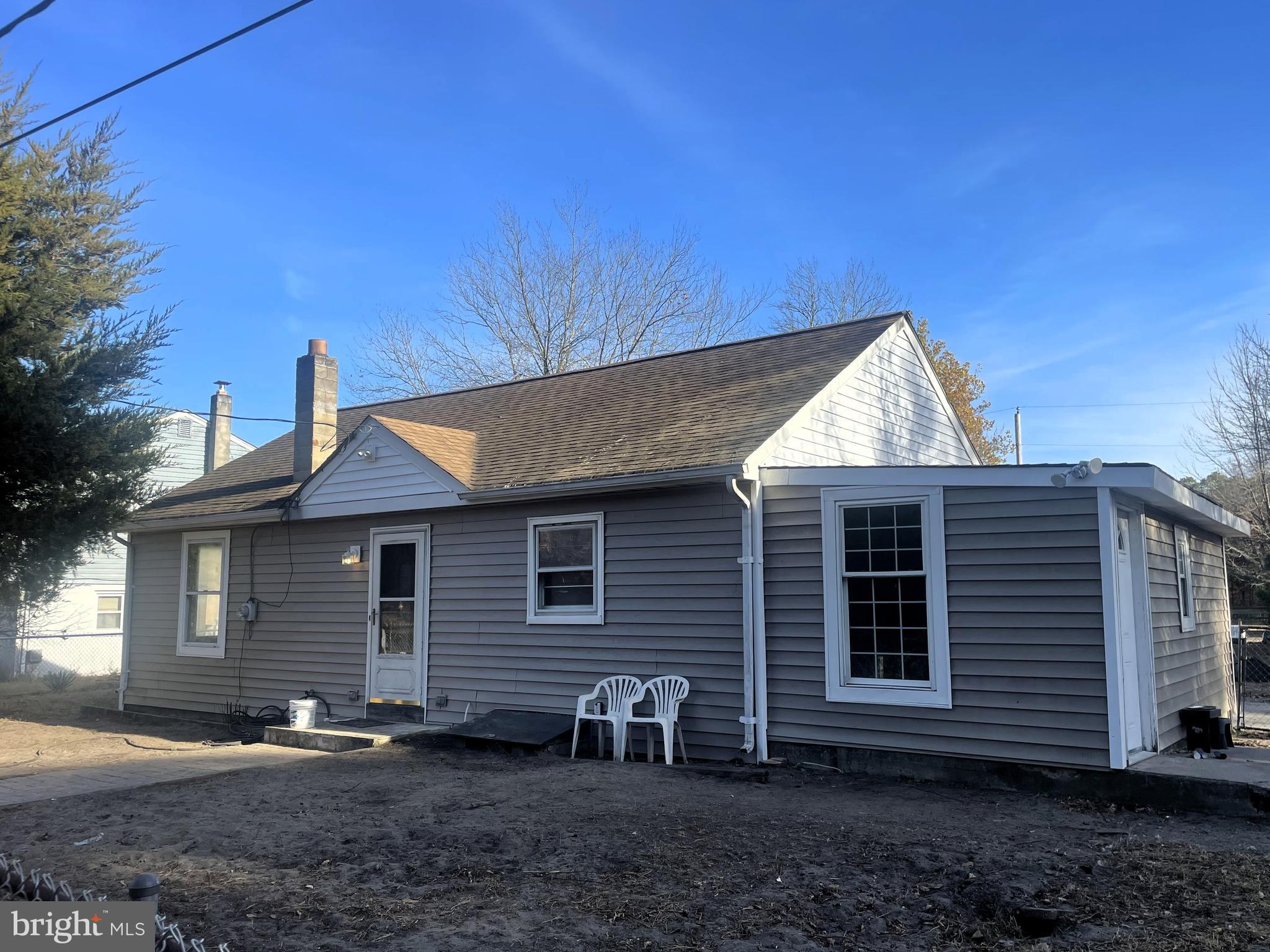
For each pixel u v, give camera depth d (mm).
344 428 16562
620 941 4527
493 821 6777
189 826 6801
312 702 11430
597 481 10188
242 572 14164
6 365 12305
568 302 32094
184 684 14633
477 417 14750
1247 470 26062
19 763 10094
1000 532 8320
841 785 8273
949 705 8406
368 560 12742
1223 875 5508
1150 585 9117
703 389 12672
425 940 4527
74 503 12812
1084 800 7613
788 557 9430
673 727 9672
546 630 10961
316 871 5656
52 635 20812
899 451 13523
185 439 26922
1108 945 4512
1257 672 20953
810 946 4496
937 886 5355
